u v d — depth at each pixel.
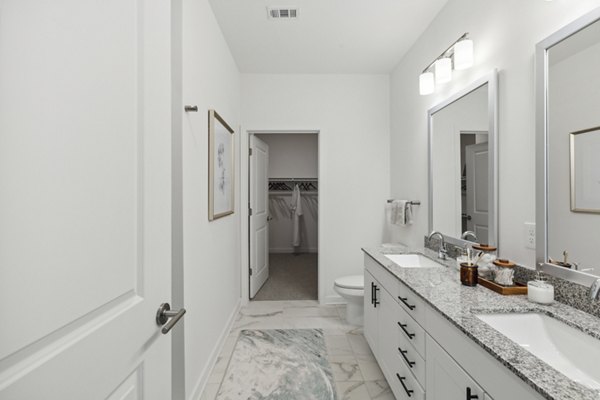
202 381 1.90
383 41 2.72
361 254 3.48
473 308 1.17
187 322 1.63
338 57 3.04
